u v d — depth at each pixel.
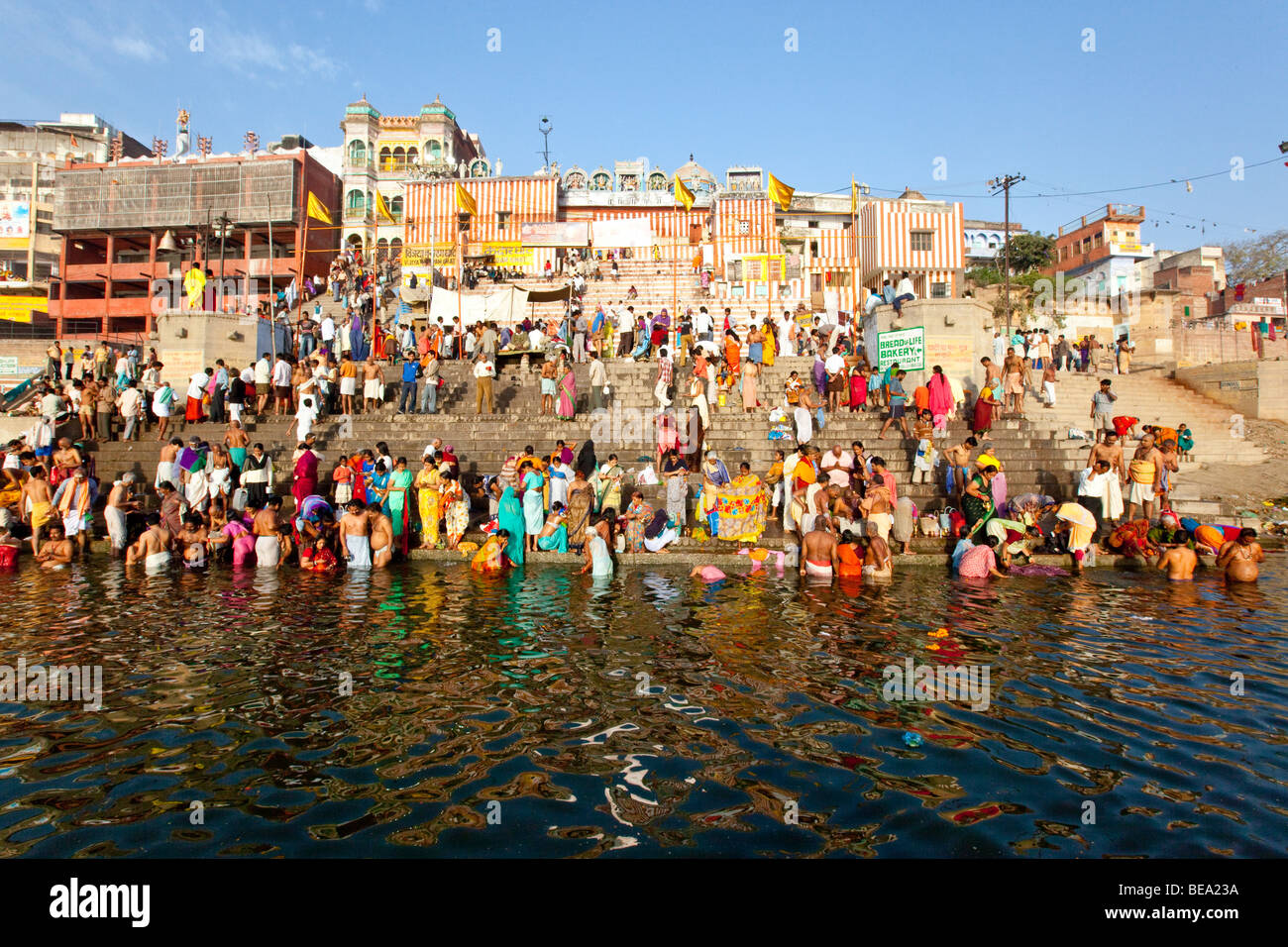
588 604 8.65
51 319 38.12
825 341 18.38
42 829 3.81
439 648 6.85
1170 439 12.59
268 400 17.58
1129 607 8.52
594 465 13.27
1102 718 5.27
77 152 47.25
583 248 31.20
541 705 5.46
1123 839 3.75
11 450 14.94
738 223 37.50
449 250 30.42
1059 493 13.86
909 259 33.25
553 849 3.64
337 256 37.12
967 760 4.62
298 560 11.40
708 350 18.36
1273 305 35.28
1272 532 13.67
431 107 42.59
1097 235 41.09
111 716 5.25
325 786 4.27
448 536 12.20
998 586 9.70
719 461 12.52
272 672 6.18
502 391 18.25
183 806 4.04
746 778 4.37
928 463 13.55
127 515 12.12
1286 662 6.50
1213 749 4.78
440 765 4.52
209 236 36.03
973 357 16.98
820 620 7.90
